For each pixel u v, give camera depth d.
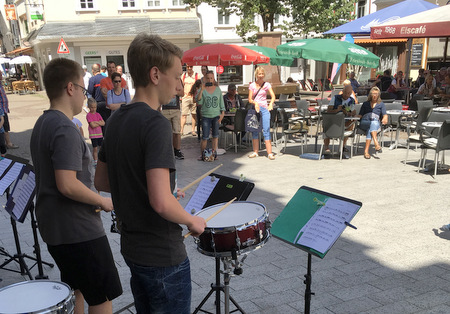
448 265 3.87
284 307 3.23
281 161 8.30
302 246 2.30
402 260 3.99
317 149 9.38
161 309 1.85
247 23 15.66
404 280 3.61
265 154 9.05
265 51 11.52
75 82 2.37
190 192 6.36
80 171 2.29
